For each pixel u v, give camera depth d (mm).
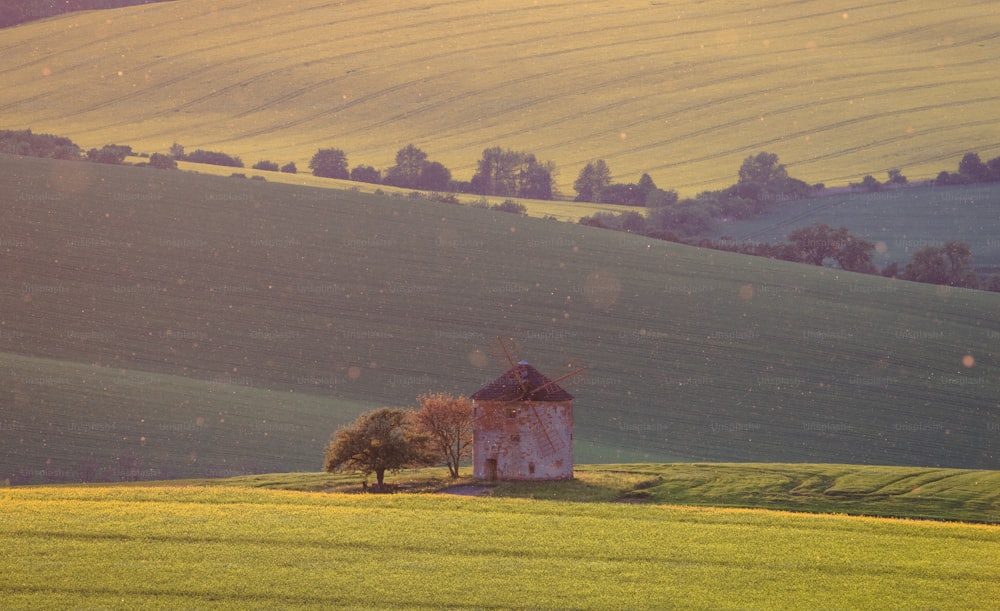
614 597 112750
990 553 131375
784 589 116188
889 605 111688
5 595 108188
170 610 105625
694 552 129625
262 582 114375
